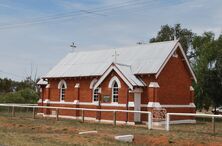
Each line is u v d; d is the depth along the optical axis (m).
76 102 44.47
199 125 38.22
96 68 44.31
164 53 40.22
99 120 40.59
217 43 52.66
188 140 23.64
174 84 40.69
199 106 55.62
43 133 25.98
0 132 25.64
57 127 30.59
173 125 37.31
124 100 38.50
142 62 40.66
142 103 38.91
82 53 50.06
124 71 39.28
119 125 34.88
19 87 84.69
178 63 41.44
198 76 52.56
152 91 38.16
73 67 47.41
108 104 40.03
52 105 47.84
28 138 22.36
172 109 40.09
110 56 45.44
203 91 53.22
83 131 27.62
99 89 40.97
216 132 29.55
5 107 54.72
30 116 44.53
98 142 21.72
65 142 21.17
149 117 32.06
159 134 26.84
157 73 38.16
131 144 21.91
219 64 51.62
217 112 63.75
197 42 61.66
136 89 38.31
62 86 47.22
